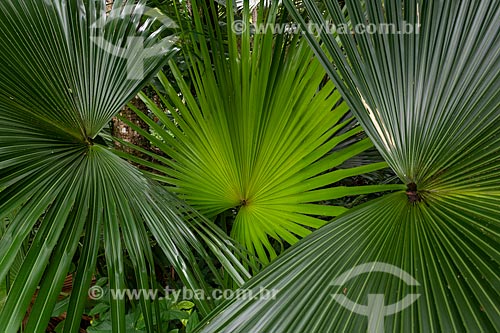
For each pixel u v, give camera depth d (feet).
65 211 3.87
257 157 6.23
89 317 7.63
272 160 6.18
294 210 6.12
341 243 3.70
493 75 3.59
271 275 3.68
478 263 3.05
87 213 4.02
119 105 4.93
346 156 5.84
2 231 5.01
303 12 6.02
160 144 6.41
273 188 6.22
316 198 5.91
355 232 3.75
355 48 4.22
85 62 4.64
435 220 3.54
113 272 3.80
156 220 4.48
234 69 6.13
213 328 3.42
